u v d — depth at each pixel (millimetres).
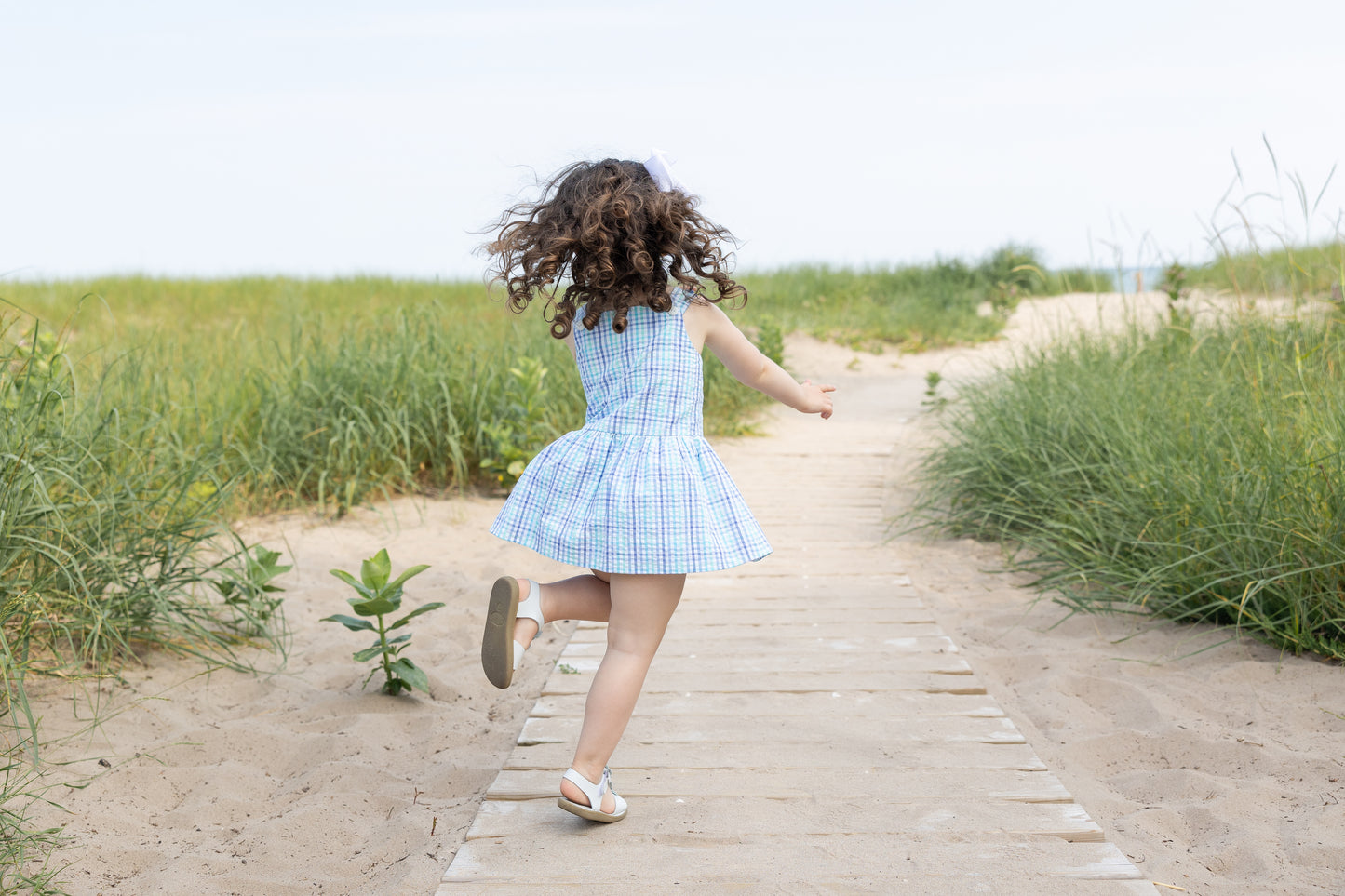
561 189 2242
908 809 2324
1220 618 3695
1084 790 2527
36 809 2352
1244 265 6359
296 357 6758
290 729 2975
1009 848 2141
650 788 2447
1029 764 2572
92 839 2271
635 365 2219
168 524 3561
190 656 3451
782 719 2887
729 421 9023
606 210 2148
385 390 6312
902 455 7664
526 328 8703
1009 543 5109
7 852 2061
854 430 9008
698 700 3045
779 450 8055
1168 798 2486
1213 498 3756
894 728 2820
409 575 3168
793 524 5699
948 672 3281
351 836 2342
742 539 2164
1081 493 4812
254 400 6141
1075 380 5777
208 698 3158
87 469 3570
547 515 2186
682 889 1987
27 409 3367
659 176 2242
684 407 2221
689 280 2236
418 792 2568
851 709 2963
